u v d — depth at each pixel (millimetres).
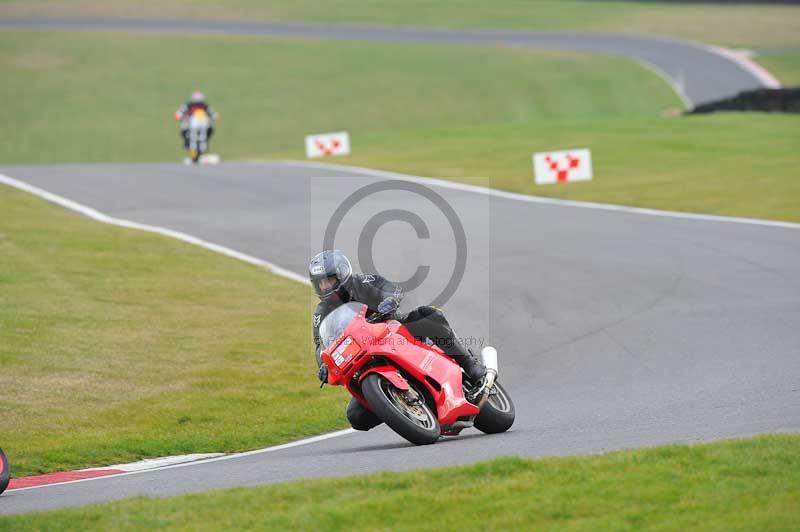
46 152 156875
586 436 29547
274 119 180000
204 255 71938
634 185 93875
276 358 49688
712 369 40906
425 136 135875
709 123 127500
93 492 27188
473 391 31219
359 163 113875
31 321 53812
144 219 84312
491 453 27328
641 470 22391
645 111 178625
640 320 51000
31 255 68688
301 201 91000
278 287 63875
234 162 120750
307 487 22906
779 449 23078
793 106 130875
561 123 139250
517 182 98188
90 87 199250
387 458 28125
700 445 24172
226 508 21797
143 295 60906
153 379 46094
